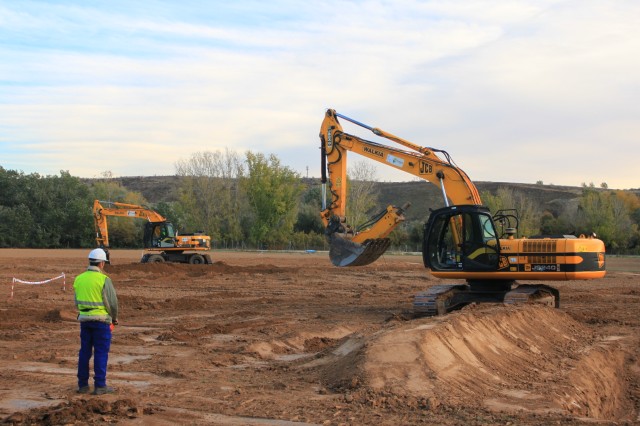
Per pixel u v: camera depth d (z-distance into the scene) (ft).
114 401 29.94
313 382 35.06
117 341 48.42
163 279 106.93
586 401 35.42
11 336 50.49
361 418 28.32
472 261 60.39
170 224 134.41
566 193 362.12
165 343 48.24
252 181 243.81
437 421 27.96
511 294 58.85
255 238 245.86
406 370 33.55
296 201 251.60
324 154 73.31
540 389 34.88
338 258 69.26
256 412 29.27
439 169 66.95
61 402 30.71
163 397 31.91
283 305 74.79
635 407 38.99
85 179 462.19
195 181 257.75
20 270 122.01
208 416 28.60
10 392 32.86
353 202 228.22
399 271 131.95
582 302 79.92
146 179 510.99
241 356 43.11
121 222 249.75
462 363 36.40
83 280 32.45
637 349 51.01
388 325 44.04
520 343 44.83
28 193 258.98
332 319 61.46
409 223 275.59
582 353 46.44
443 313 60.08
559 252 58.54
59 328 55.67
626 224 222.07
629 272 138.72
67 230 251.80
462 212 60.75
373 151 70.49
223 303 76.18
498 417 28.71
